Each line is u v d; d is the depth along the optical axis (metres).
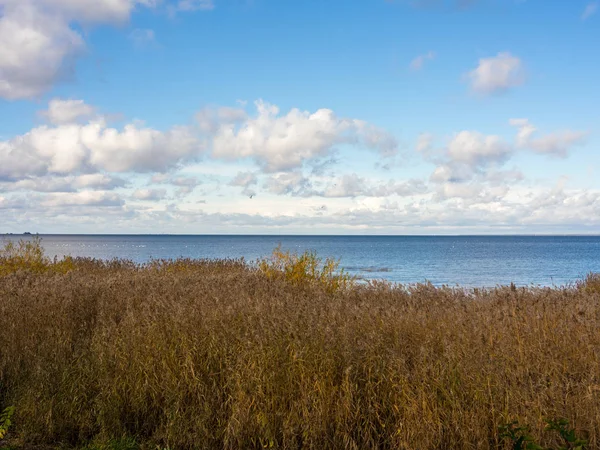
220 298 10.49
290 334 7.66
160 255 72.75
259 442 6.55
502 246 146.25
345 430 6.38
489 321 8.46
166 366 7.44
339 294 13.23
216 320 8.36
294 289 13.81
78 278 14.86
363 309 9.26
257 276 15.40
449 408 6.30
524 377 6.62
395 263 56.91
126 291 11.69
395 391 6.64
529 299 11.53
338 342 7.39
